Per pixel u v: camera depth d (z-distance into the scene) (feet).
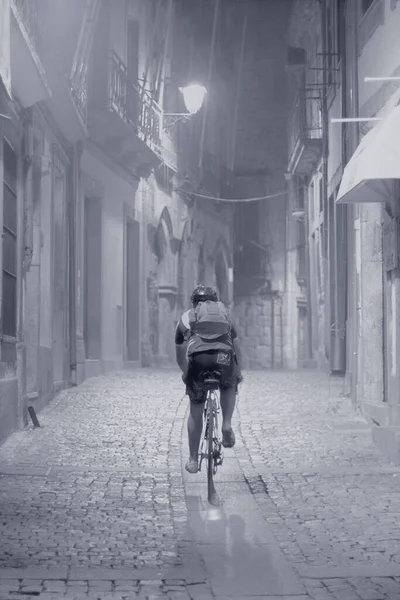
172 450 51.08
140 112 107.65
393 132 46.57
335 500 39.24
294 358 181.57
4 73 46.03
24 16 57.36
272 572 28.35
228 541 32.50
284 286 180.55
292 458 49.08
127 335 113.09
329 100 94.63
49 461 47.62
